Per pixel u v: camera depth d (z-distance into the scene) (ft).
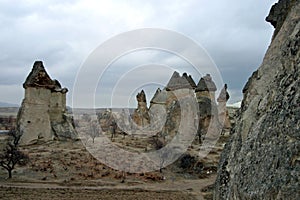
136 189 81.82
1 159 93.35
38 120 144.25
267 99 17.25
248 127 18.69
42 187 79.46
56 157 113.50
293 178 12.11
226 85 162.71
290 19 20.39
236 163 17.37
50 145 137.39
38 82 145.89
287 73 15.92
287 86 15.23
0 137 155.02
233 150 19.36
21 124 139.03
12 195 69.67
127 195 74.64
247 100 21.57
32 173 93.66
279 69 17.28
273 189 12.78
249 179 14.82
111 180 90.53
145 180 92.79
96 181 88.63
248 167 15.38
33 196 69.62
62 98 159.94
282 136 13.74
